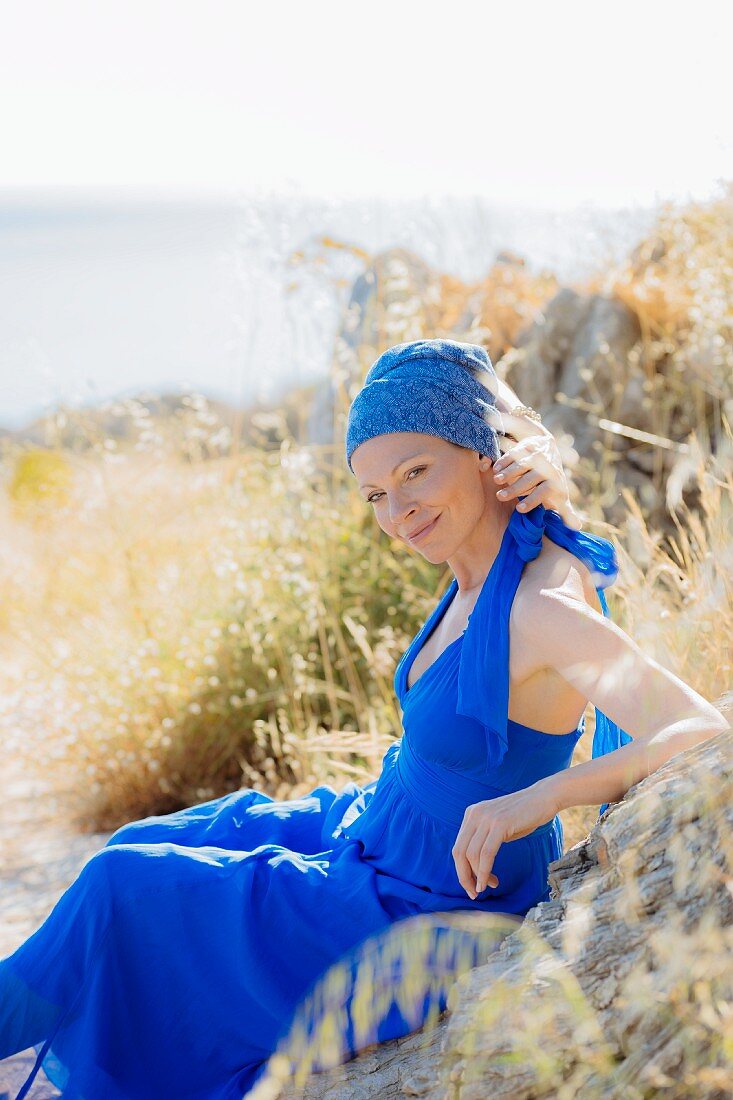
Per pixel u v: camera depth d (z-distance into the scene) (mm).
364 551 4891
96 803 4391
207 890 1966
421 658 2172
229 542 5051
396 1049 1814
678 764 1618
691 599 2723
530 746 1928
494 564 1930
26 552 6582
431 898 1945
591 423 5367
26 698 4746
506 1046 1436
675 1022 1316
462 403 1977
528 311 5984
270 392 5512
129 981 1938
